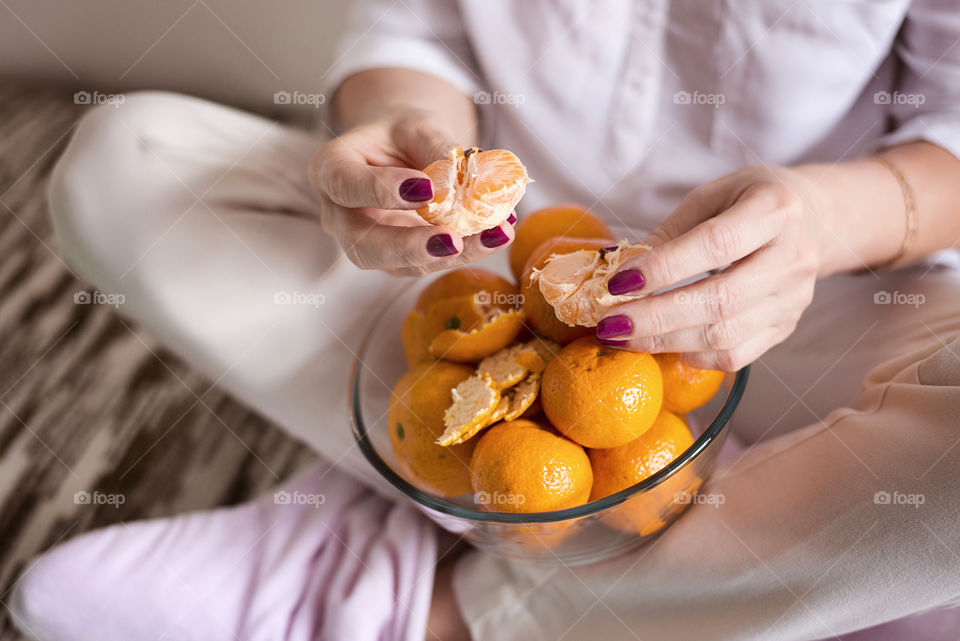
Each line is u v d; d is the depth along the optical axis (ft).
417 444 2.02
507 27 2.53
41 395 3.60
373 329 2.29
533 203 2.79
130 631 2.41
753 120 2.49
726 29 2.38
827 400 2.37
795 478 2.08
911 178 2.29
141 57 4.50
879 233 2.27
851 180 2.26
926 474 1.92
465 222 1.90
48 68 4.75
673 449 1.97
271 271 2.44
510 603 2.32
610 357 1.90
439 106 2.57
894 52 2.50
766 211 1.94
